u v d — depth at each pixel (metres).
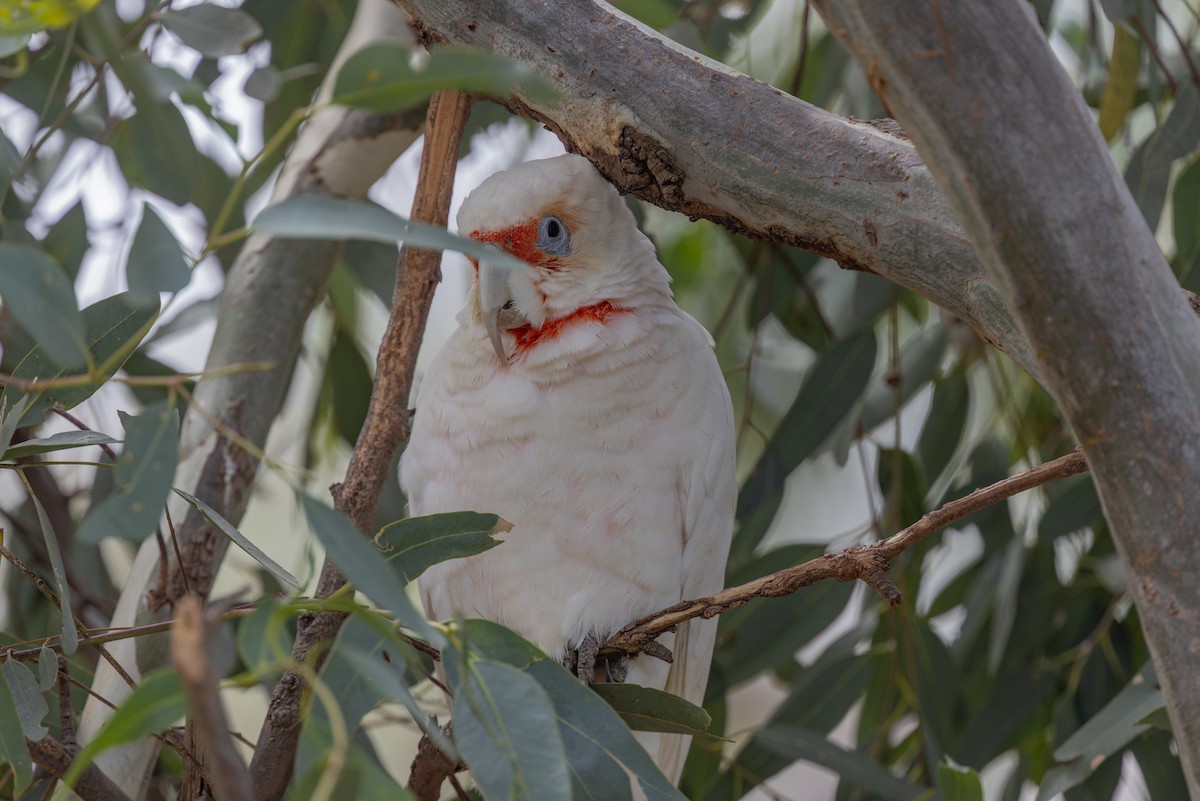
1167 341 2.96
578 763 3.37
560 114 4.41
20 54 3.87
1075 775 5.37
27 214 6.53
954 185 2.96
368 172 6.27
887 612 6.76
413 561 3.60
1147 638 3.03
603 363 5.32
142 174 6.37
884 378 7.09
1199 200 6.27
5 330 6.35
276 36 7.57
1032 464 7.45
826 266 7.29
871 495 6.64
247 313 5.97
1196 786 2.98
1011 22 2.89
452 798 6.12
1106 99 6.29
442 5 4.48
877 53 2.88
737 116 4.15
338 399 7.57
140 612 5.25
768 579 4.23
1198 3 7.98
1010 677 6.65
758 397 8.30
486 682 3.07
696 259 9.00
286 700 3.99
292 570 9.10
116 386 6.88
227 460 5.65
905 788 5.97
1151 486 2.94
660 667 5.58
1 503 7.30
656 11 5.75
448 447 5.45
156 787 6.21
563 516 5.29
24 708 3.72
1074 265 2.91
